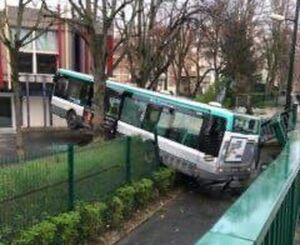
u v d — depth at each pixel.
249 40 37.22
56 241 9.19
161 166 16.31
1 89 33.53
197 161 16.50
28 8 32.38
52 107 25.58
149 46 25.05
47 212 9.38
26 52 33.91
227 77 37.44
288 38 48.00
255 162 18.09
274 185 4.45
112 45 29.27
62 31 34.81
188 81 40.69
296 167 5.64
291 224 5.51
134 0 22.47
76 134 28.30
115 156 12.30
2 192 8.18
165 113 17.86
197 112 16.78
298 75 70.06
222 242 2.73
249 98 35.91
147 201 13.72
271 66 50.00
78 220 9.78
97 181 11.33
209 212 14.12
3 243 7.98
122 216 11.92
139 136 14.18
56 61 35.06
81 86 23.84
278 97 48.88
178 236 11.84
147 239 11.48
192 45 43.12
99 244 10.53
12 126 33.88
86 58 35.72
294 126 26.30
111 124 19.98
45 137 27.77
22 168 8.70
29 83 34.03
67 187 10.05
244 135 16.47
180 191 16.30
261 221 3.19
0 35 25.81
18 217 8.57
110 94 20.38
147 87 27.50
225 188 16.77
